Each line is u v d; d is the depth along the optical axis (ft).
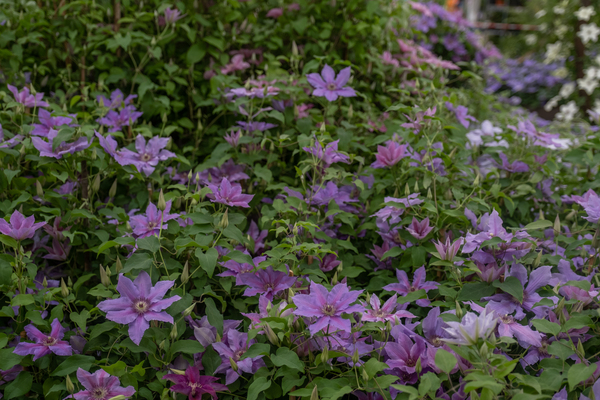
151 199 8.39
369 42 9.87
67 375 6.73
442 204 7.88
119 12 9.53
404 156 8.16
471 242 7.12
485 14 39.11
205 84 9.60
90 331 7.40
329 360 6.88
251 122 8.63
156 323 7.00
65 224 7.88
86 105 9.00
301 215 7.82
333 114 9.23
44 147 7.64
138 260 7.00
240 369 6.89
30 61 9.47
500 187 8.32
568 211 8.53
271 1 10.18
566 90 19.95
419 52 10.94
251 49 9.91
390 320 7.04
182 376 6.76
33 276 7.25
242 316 7.55
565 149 9.17
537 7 28.30
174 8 9.60
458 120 9.16
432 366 6.72
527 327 6.87
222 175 8.46
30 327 6.98
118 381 6.73
